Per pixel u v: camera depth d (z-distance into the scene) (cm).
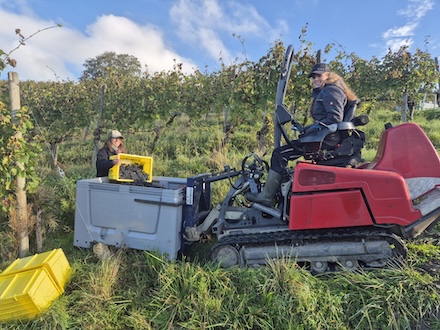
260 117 827
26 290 277
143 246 365
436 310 273
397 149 321
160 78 802
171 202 352
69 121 877
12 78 371
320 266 325
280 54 667
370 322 264
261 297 286
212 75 776
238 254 338
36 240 428
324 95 329
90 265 347
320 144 323
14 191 392
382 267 313
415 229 308
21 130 371
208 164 736
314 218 314
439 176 313
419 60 774
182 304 288
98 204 381
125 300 298
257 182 384
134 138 982
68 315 284
